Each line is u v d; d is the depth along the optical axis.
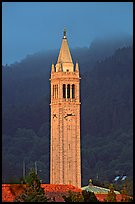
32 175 134.12
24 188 136.00
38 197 130.00
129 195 133.75
